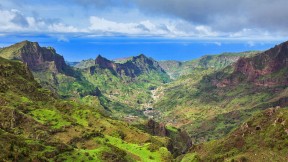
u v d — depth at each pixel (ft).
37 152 620.08
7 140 588.91
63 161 642.63
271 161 653.71
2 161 510.17
